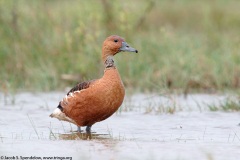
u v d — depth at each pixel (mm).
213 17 47406
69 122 24891
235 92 31172
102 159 19359
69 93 23531
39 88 33125
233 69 33594
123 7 36156
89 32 35031
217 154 19953
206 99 30828
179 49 35562
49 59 34812
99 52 34219
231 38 39562
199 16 48969
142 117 26688
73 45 35125
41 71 33969
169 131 23891
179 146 21141
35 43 35281
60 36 35562
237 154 19953
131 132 23781
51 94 32375
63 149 20781
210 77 33688
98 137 22938
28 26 35875
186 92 32281
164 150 20547
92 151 20438
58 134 23531
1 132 23734
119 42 24125
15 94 32281
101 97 22766
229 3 51281
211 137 22750
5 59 34938
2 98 31266
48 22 36219
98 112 23078
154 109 28141
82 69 33844
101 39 34938
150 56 35062
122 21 35344
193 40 37812
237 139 22344
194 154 20000
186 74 33312
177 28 45656
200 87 33156
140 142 21844
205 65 34469
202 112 27562
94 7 36094
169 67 33750
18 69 34406
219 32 42500
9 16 35719
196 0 52000
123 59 34562
